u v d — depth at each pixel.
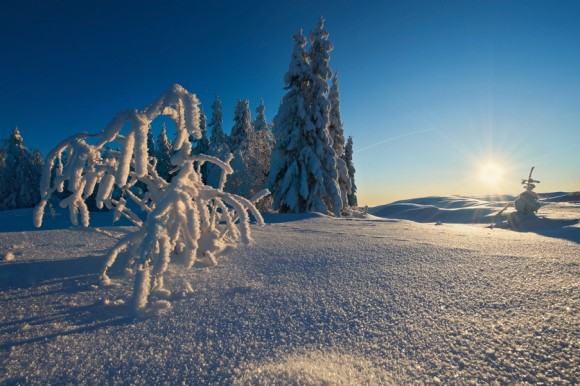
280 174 16.52
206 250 2.86
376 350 1.31
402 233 5.32
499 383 1.07
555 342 1.33
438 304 1.81
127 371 1.17
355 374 1.13
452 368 1.16
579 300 1.81
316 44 16.73
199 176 2.92
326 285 2.21
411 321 1.59
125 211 2.77
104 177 2.13
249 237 2.27
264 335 1.45
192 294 2.01
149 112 1.83
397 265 2.78
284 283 2.25
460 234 5.33
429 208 29.94
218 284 2.22
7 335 1.45
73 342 1.39
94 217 14.00
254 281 2.30
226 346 1.35
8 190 30.11
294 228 6.04
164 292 1.96
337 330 1.50
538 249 3.64
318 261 2.94
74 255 3.14
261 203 17.00
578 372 1.11
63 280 2.30
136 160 1.71
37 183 31.61
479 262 2.89
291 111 16.66
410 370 1.16
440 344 1.35
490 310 1.71
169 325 1.56
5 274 2.42
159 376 1.13
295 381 1.07
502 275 2.42
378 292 2.04
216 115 30.94
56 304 1.84
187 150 2.53
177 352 1.30
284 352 1.30
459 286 2.15
